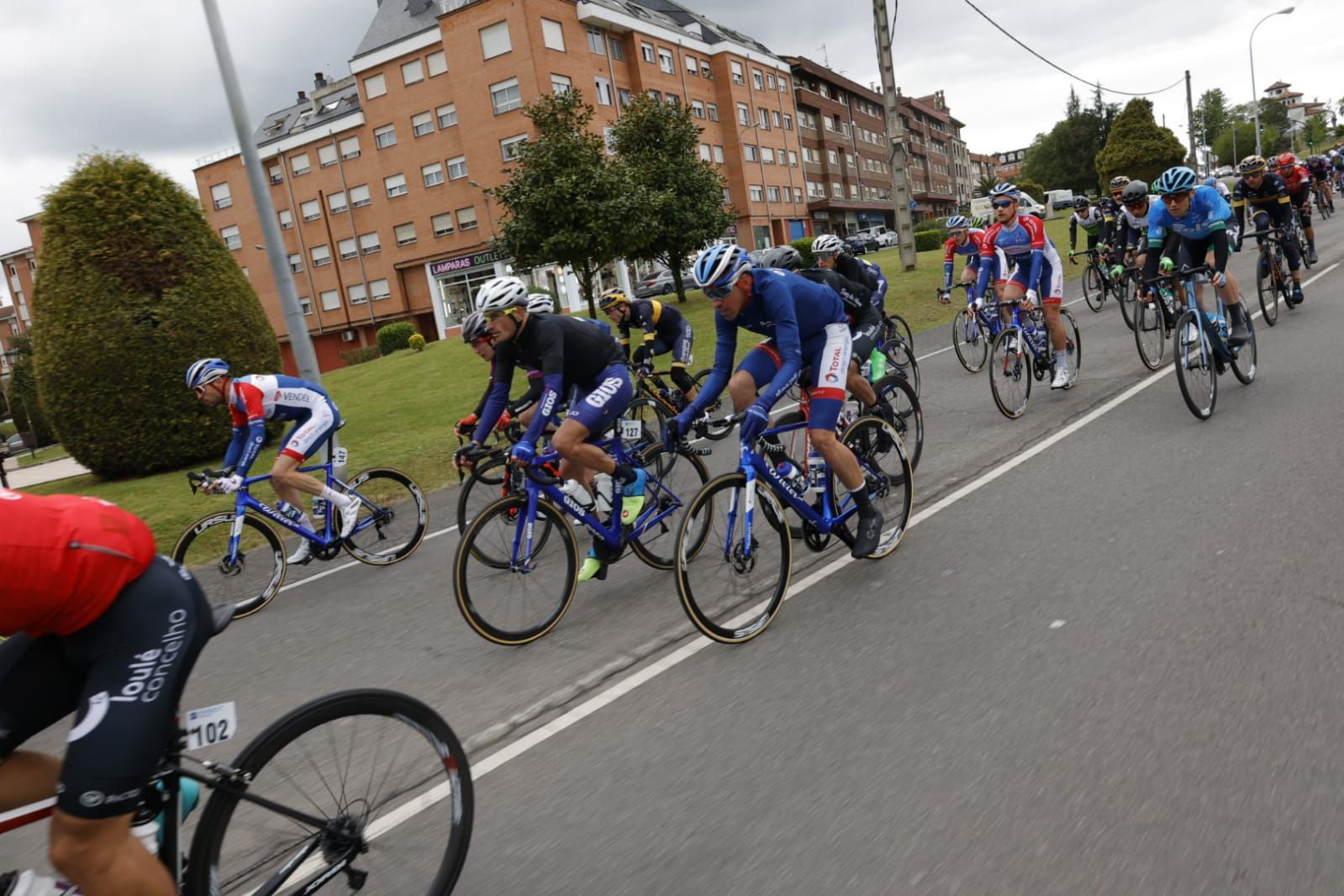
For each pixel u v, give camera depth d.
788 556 4.17
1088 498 5.05
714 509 4.05
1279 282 9.74
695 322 20.69
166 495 9.86
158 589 2.02
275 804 2.20
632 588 4.94
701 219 24.97
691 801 2.74
